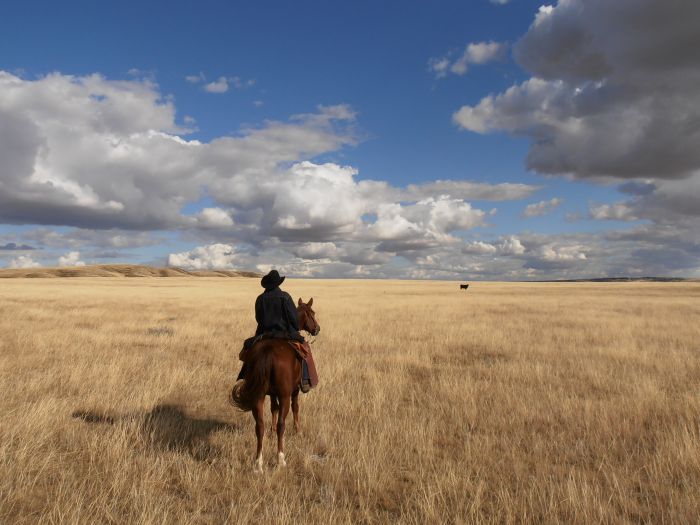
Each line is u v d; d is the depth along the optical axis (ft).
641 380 32.45
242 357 20.88
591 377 34.17
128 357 40.37
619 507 15.94
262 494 16.52
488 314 83.66
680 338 53.72
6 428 21.52
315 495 16.71
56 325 60.49
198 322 66.90
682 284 289.12
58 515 14.51
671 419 24.49
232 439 21.61
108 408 25.81
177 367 36.68
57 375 33.01
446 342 50.93
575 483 17.17
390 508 15.99
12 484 16.72
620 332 58.29
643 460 19.60
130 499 15.97
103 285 223.71
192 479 17.49
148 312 80.33
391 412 26.25
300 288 219.00
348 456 19.45
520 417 25.04
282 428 18.51
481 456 19.98
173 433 22.36
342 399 27.63
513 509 15.52
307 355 20.98
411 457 20.07
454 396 28.91
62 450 20.42
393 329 61.77
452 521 14.94
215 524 14.65
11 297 115.03
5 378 32.09
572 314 83.66
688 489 16.55
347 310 90.84
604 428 22.88
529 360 41.60
